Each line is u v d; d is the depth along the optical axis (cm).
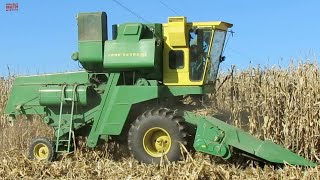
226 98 1277
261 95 1104
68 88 1088
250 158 936
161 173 881
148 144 1003
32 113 1151
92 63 1082
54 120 1120
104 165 998
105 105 1058
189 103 1105
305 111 1022
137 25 1043
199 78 1043
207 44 1047
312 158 1013
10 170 991
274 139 1068
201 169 860
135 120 1027
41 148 1095
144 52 1028
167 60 1058
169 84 1057
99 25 1068
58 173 962
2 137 1359
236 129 941
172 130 973
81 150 1104
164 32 1065
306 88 1034
